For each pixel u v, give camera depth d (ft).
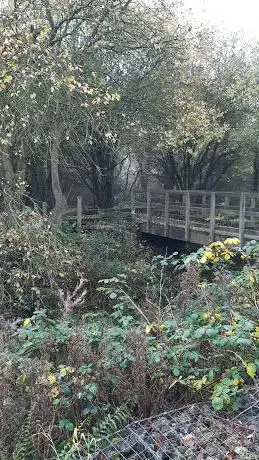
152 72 40.37
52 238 24.64
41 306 21.38
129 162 63.82
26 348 11.66
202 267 14.84
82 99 27.25
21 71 22.57
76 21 32.83
